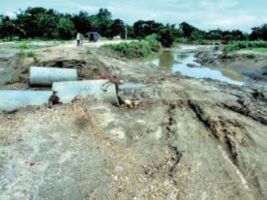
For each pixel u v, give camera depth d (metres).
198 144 10.48
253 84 24.25
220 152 10.09
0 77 18.52
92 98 13.48
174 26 104.06
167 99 15.09
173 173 8.81
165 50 68.81
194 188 8.25
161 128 11.60
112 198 7.57
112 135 10.67
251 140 10.95
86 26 78.19
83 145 9.65
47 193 7.45
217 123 12.00
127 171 8.67
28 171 8.20
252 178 8.85
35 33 64.94
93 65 21.16
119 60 29.45
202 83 20.42
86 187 7.77
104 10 93.56
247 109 14.68
